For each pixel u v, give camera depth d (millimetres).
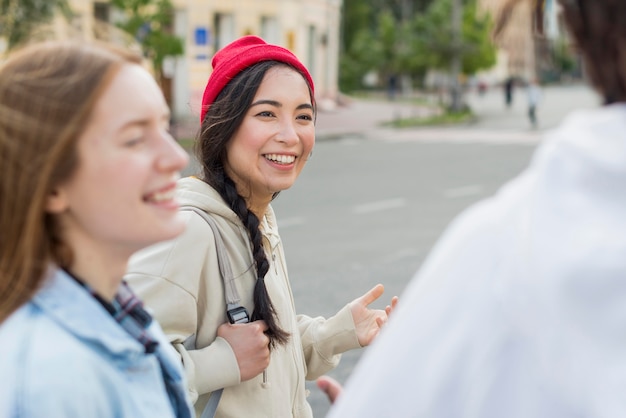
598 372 720
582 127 780
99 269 1208
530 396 757
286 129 2094
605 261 722
